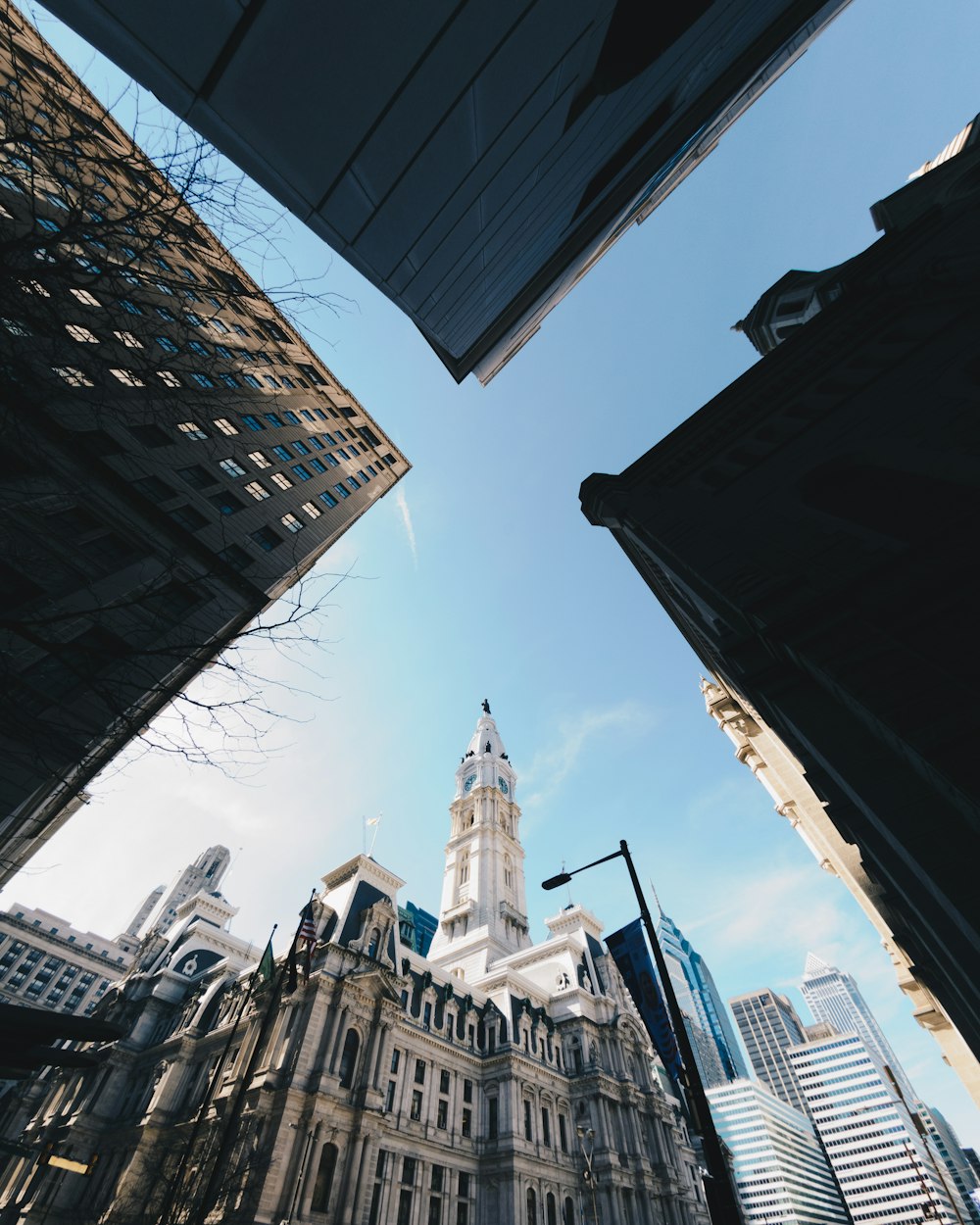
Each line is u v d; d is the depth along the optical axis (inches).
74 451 995.3
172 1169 1680.6
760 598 794.8
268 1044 1844.2
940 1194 7047.2
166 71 380.5
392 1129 1902.1
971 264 918.4
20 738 423.8
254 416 1605.6
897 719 557.0
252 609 1226.6
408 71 409.4
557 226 802.8
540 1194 2164.1
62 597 911.7
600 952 3572.8
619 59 531.5
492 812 4830.2
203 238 347.6
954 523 674.2
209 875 7490.2
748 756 1723.7
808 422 1008.2
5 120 310.8
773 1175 7239.2
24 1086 2699.3
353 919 2337.6
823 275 1573.6
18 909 4665.4
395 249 644.7
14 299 321.7
